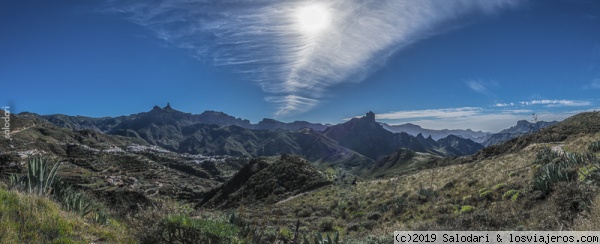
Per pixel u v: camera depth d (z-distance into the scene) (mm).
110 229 8469
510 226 12211
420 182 37906
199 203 87438
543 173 17453
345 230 22344
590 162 15633
